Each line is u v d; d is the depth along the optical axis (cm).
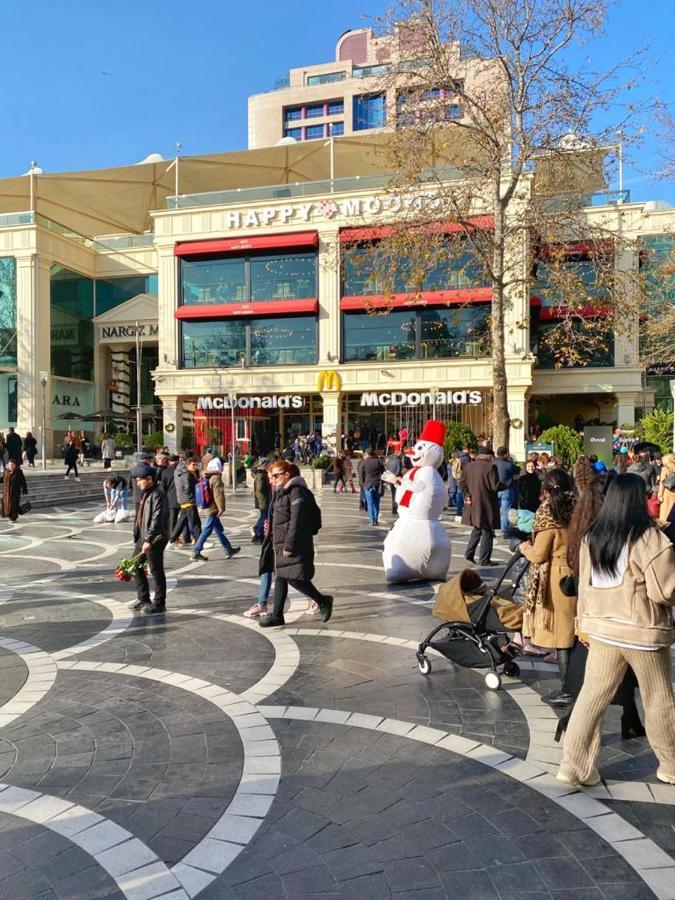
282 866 276
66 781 348
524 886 261
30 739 399
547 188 1605
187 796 332
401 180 1739
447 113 1559
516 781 344
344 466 2327
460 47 1491
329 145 3028
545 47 1450
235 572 932
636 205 2602
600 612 324
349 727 412
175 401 3100
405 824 305
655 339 2088
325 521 1510
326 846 289
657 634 314
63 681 498
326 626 644
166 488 1215
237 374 3011
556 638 422
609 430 2145
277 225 2959
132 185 3538
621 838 293
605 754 378
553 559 431
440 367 2803
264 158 3256
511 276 1828
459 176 2219
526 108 1470
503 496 1228
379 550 1109
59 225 3459
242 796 331
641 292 1555
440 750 380
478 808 318
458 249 1616
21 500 1878
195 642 595
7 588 834
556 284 1595
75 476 2330
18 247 3241
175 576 905
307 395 3144
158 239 3097
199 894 259
